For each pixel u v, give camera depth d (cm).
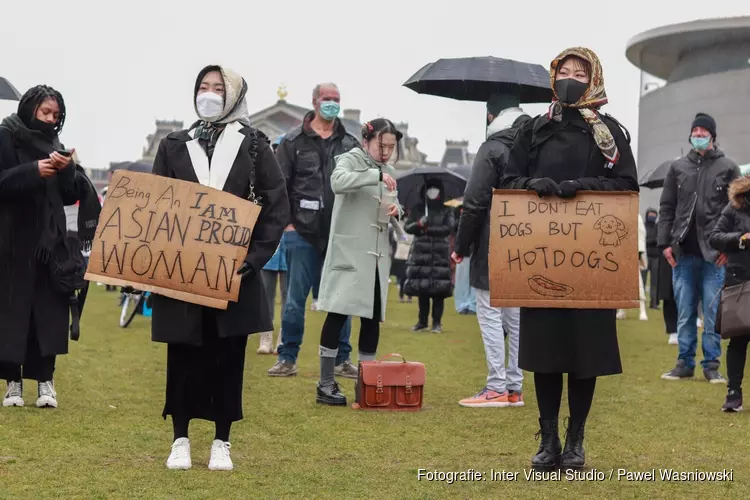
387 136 1041
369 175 1022
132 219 706
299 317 1204
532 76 1185
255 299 708
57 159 880
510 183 733
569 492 672
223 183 713
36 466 708
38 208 912
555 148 730
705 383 1241
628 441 857
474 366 1378
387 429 892
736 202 1050
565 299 707
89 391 1059
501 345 1038
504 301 712
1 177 880
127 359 1343
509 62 1195
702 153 1265
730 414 1005
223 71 720
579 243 709
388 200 1046
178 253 696
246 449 793
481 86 1223
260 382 1156
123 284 699
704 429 918
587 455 795
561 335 710
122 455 752
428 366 1367
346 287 1023
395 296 3162
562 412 987
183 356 714
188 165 718
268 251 706
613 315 715
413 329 1938
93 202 938
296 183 1192
